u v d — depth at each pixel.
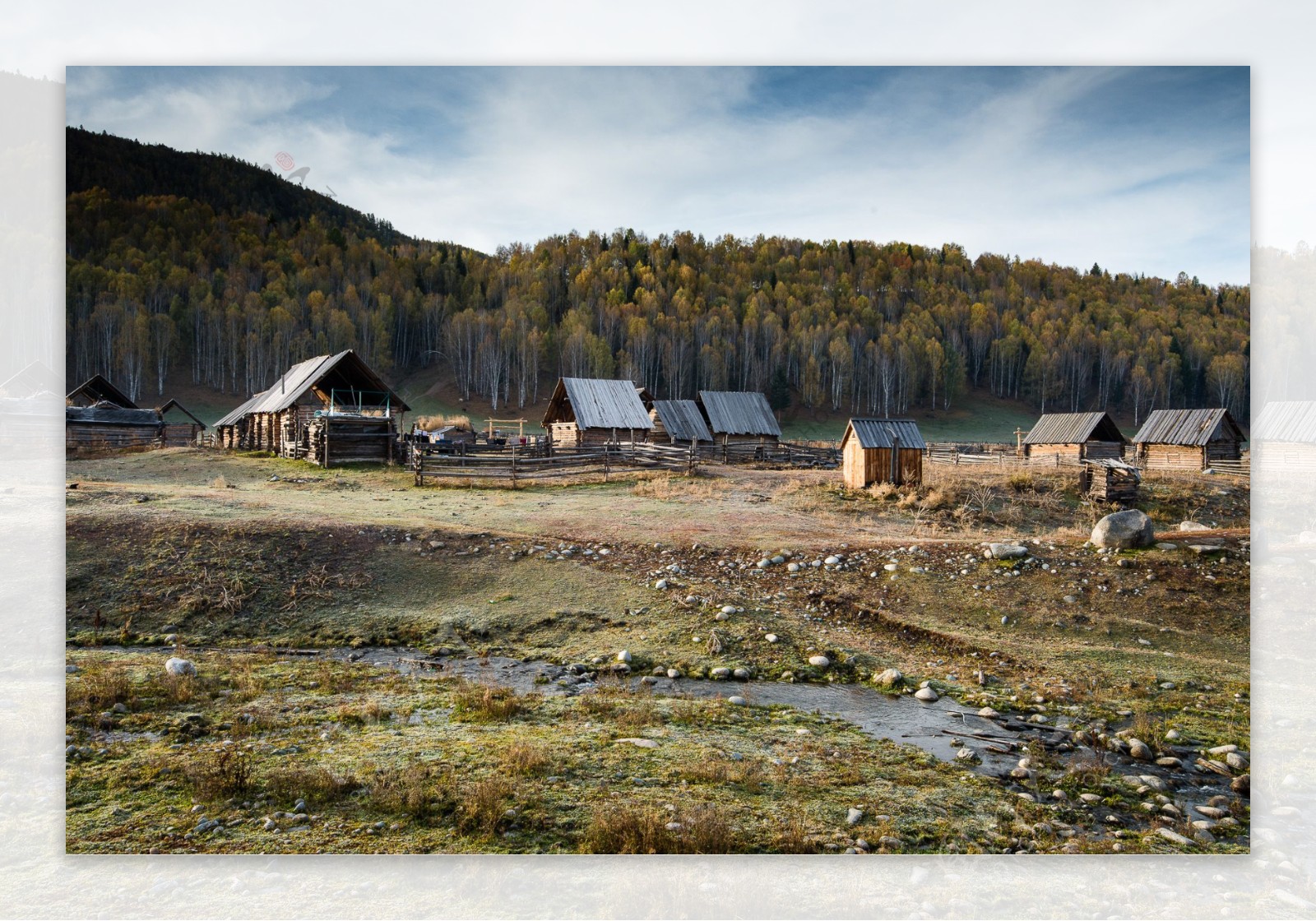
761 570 14.96
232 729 8.30
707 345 90.06
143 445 34.62
